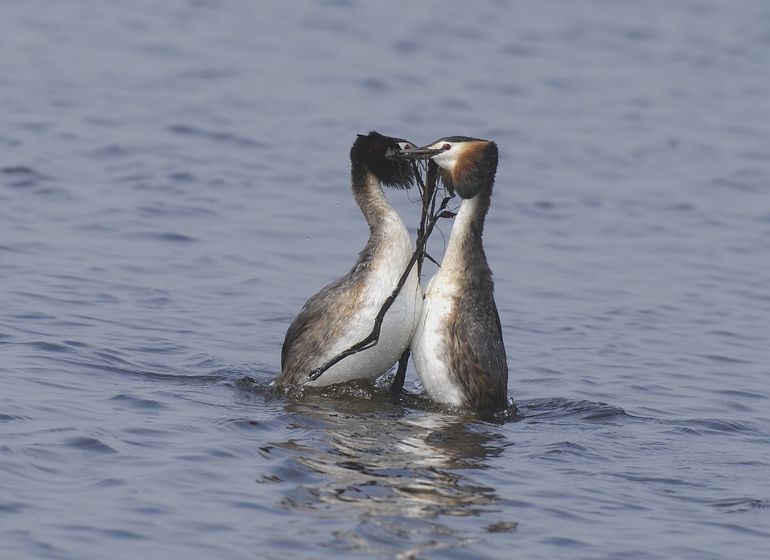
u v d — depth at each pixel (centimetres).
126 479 982
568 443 1155
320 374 1274
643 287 1833
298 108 2892
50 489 953
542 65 3519
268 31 3700
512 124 2892
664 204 2345
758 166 2661
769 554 926
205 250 1858
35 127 2541
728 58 3731
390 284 1266
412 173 1334
